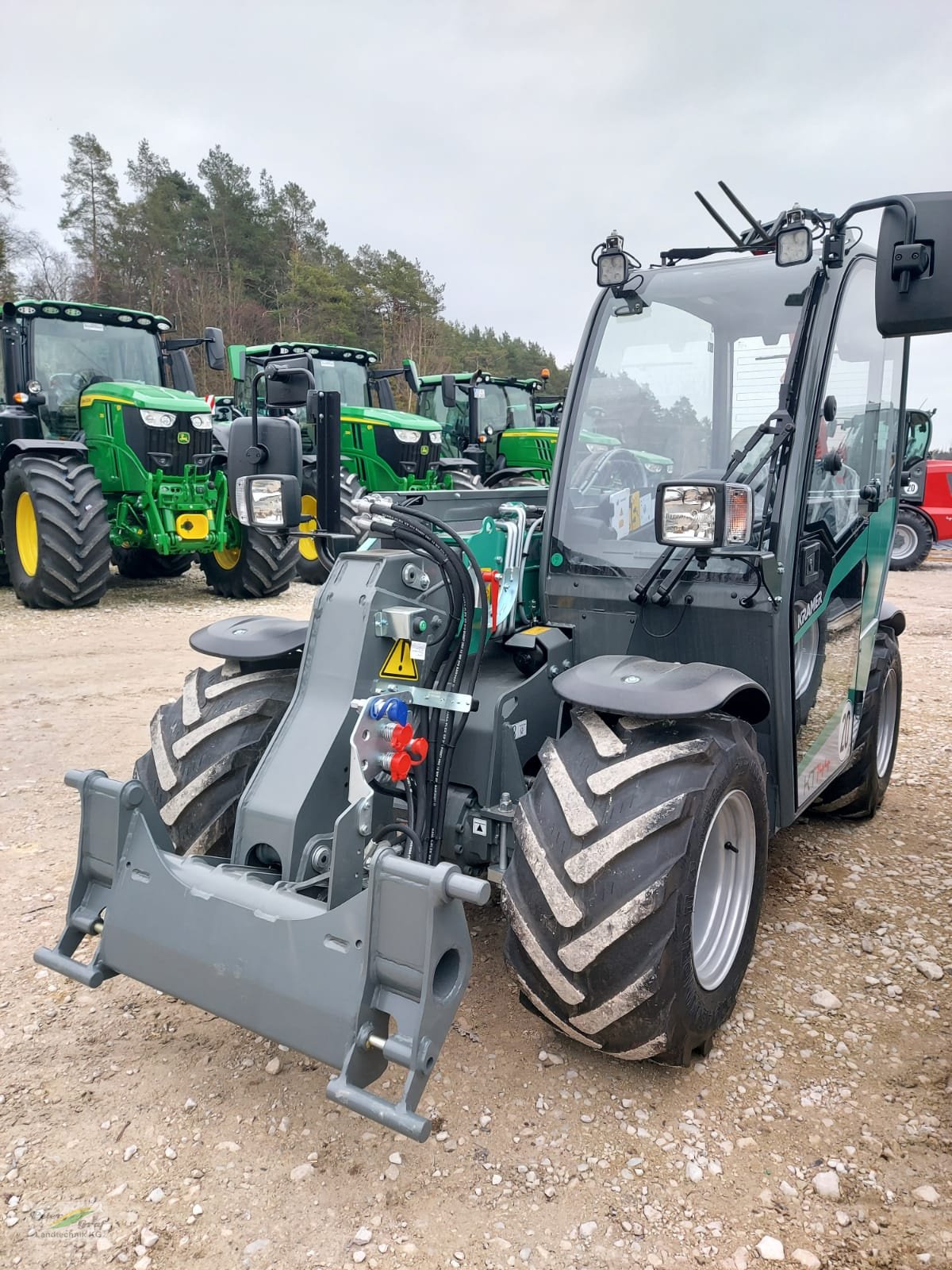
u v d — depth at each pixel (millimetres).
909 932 3223
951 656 7977
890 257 2062
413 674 2523
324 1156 2115
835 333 2738
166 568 11508
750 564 2602
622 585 2801
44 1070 2402
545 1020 2363
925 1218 1977
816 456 2768
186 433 9141
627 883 2090
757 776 2486
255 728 2670
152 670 6621
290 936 1995
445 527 2654
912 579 13328
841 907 3404
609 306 3041
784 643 2643
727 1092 2361
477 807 2664
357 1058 1885
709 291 2861
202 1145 2146
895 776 4961
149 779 2717
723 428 2842
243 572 9742
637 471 2898
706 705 2186
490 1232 1918
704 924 2508
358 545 2896
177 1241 1886
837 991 2857
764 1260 1869
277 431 2547
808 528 2783
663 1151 2150
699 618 2707
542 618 3033
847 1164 2123
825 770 3340
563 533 2938
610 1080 2393
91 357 9555
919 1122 2268
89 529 8641
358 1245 1881
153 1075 2393
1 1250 1860
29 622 8328
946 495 14008
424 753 2342
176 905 2168
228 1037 2551
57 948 2352
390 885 1866
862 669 3738
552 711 2881
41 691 6031
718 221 2738
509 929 2229
